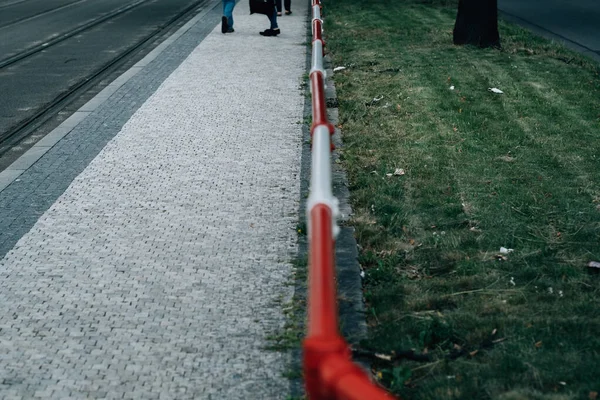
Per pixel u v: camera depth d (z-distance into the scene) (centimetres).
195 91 1193
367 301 519
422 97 1094
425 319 480
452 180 745
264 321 502
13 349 470
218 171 811
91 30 1992
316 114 498
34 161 849
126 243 630
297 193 746
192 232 652
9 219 686
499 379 407
